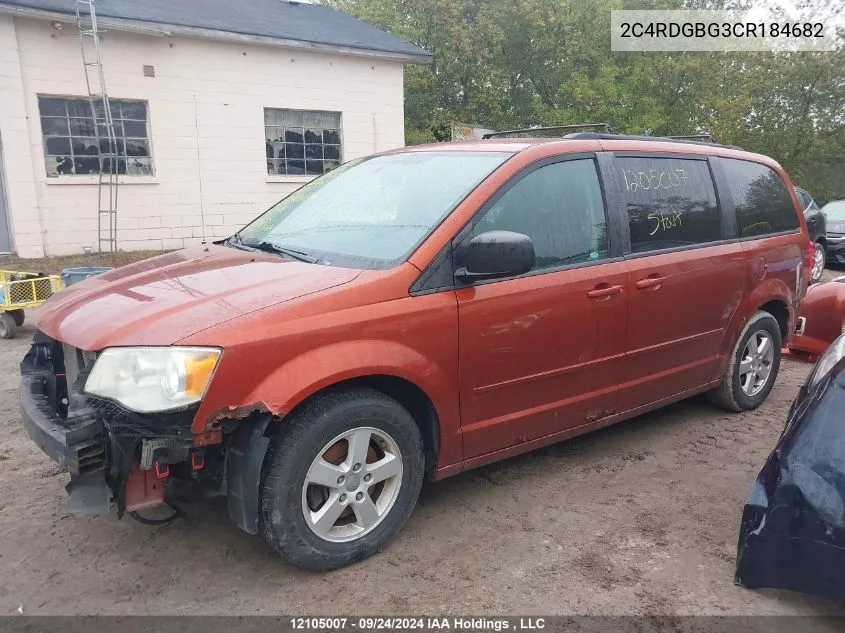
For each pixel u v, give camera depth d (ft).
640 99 80.18
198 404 8.43
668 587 9.72
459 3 77.77
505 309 11.08
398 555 10.44
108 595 9.39
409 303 10.10
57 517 11.44
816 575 8.55
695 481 13.10
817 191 90.79
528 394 11.84
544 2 77.92
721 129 79.71
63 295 11.32
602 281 12.42
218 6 48.24
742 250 15.49
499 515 11.69
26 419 9.76
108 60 39.45
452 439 10.98
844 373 9.14
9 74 36.55
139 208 41.93
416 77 73.92
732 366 16.07
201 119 43.09
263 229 13.43
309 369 9.11
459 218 10.80
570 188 12.44
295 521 9.39
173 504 11.08
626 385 13.43
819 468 8.63
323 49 45.65
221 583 9.70
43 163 38.42
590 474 13.35
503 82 80.84
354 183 13.41
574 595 9.50
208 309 9.12
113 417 8.51
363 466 9.98
